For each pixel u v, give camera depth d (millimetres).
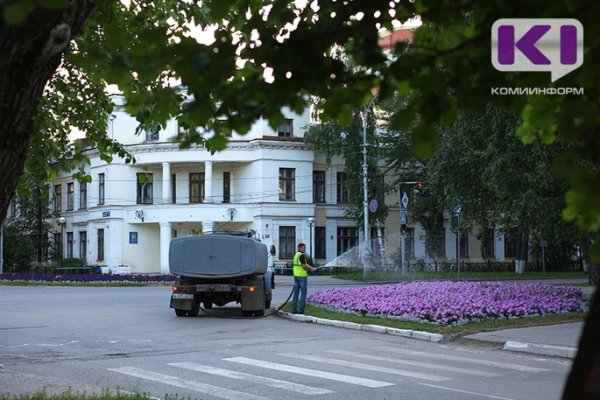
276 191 49531
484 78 3090
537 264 57750
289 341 14047
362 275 43844
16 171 3576
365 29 3023
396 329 15164
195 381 9617
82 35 5980
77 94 9219
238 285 19156
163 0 8070
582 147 2773
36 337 14570
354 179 49062
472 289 20484
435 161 23281
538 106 3273
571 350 12117
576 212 2830
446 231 55125
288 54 2807
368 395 8656
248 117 2830
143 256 51688
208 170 49562
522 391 8984
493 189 20016
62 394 7848
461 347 13344
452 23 3330
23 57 3207
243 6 4312
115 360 11508
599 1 2605
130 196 51469
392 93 3115
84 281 37531
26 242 53750
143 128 6594
